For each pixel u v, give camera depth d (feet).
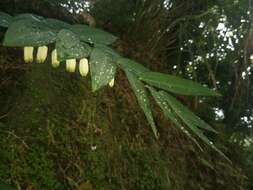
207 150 1.85
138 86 0.84
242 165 2.02
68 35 0.81
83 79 1.53
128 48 1.85
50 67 1.47
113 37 0.86
